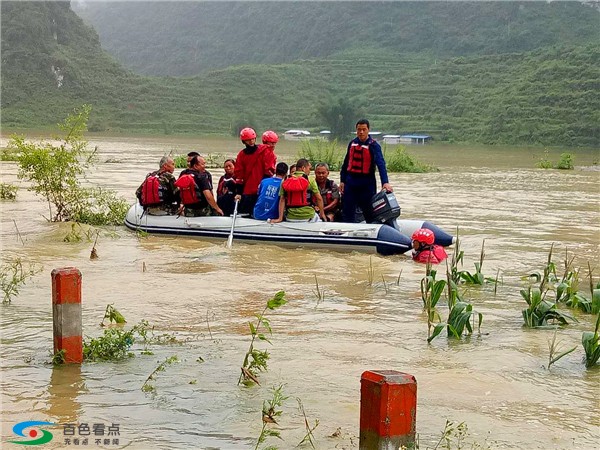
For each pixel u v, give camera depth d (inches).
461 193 773.3
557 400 192.9
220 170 1036.5
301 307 281.6
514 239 460.4
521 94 3336.6
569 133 2945.4
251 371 204.1
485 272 358.3
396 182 910.4
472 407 187.0
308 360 219.0
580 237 472.4
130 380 200.4
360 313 274.7
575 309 291.0
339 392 194.1
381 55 4995.1
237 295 298.0
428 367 215.2
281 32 6156.5
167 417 176.9
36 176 480.1
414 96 3838.6
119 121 3784.5
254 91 4217.5
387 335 246.8
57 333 211.8
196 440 164.7
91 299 287.4
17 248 391.5
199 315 267.7
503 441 167.8
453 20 5280.5
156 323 256.5
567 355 230.1
